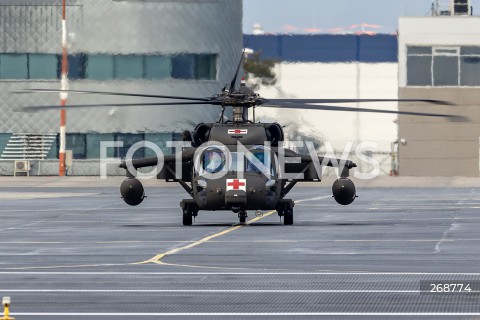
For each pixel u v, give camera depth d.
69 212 168.88
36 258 97.69
